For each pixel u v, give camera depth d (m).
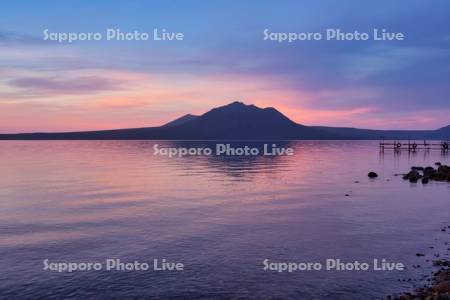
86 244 22.45
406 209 32.88
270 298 15.39
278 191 45.03
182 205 35.47
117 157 131.75
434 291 15.32
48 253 20.84
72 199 39.12
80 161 107.44
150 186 50.50
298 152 172.75
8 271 18.27
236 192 44.34
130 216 30.30
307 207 34.09
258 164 95.12
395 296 15.38
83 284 16.75
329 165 88.81
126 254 20.69
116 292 15.99
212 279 17.30
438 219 28.78
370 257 20.02
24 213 31.53
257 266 18.83
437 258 19.78
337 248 21.52
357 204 35.56
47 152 171.38
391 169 75.31
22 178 60.88
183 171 74.62
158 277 17.52
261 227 26.41
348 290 16.08
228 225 27.05
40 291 16.06
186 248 21.66
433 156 127.69
